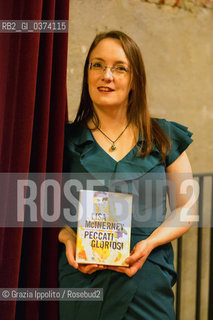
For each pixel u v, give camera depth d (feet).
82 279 4.83
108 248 4.55
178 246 8.55
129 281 4.73
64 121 5.03
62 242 4.96
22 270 4.99
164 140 5.05
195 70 9.02
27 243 4.90
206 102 9.29
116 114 5.00
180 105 8.87
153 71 8.37
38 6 4.48
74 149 5.01
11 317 4.65
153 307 4.80
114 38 4.89
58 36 4.98
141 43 8.15
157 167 4.94
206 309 9.48
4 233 4.62
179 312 8.56
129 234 4.60
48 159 5.02
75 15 7.26
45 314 5.05
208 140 9.41
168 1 8.38
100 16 7.56
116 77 4.81
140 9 8.05
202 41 9.05
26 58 4.50
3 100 4.60
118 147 4.96
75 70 7.39
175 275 5.20
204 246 9.34
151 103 8.40
